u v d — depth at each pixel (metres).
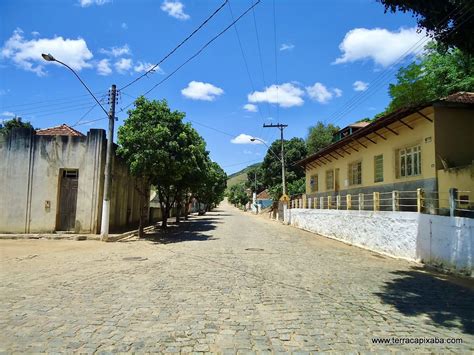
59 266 10.59
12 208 19.56
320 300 7.03
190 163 18.61
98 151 19.78
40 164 19.77
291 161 50.31
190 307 6.43
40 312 6.05
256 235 22.03
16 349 4.56
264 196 78.88
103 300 6.82
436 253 11.08
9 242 16.66
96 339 4.90
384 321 5.80
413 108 14.12
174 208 46.50
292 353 4.53
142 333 5.13
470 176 11.96
